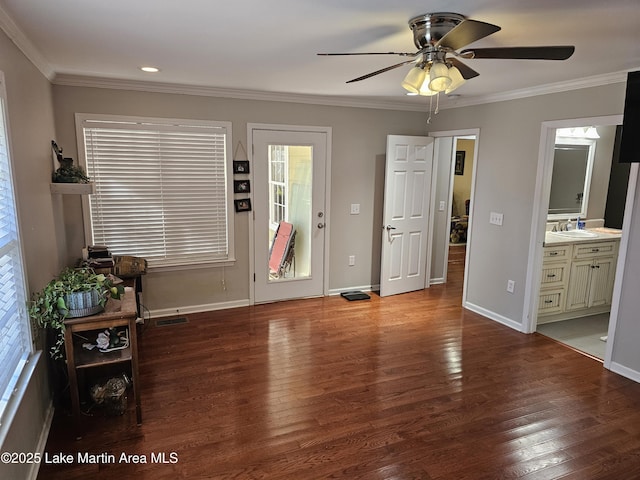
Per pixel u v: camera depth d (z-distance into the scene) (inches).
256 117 175.2
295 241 194.7
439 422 106.0
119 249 161.8
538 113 153.0
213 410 109.3
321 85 154.3
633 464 92.4
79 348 104.8
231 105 170.1
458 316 180.9
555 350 149.0
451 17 79.8
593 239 176.6
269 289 191.9
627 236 127.6
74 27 89.2
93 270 125.7
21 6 76.7
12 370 77.9
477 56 79.7
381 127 201.3
